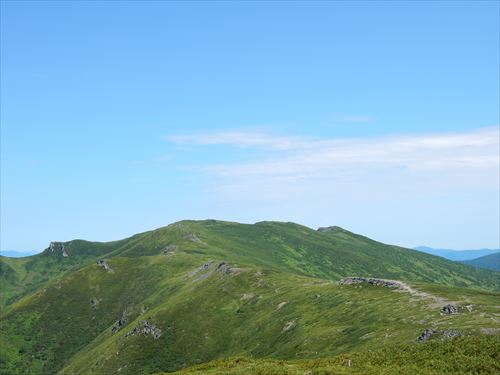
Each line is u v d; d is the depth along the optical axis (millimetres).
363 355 49531
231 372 46312
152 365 146875
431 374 40844
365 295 115750
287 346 103062
